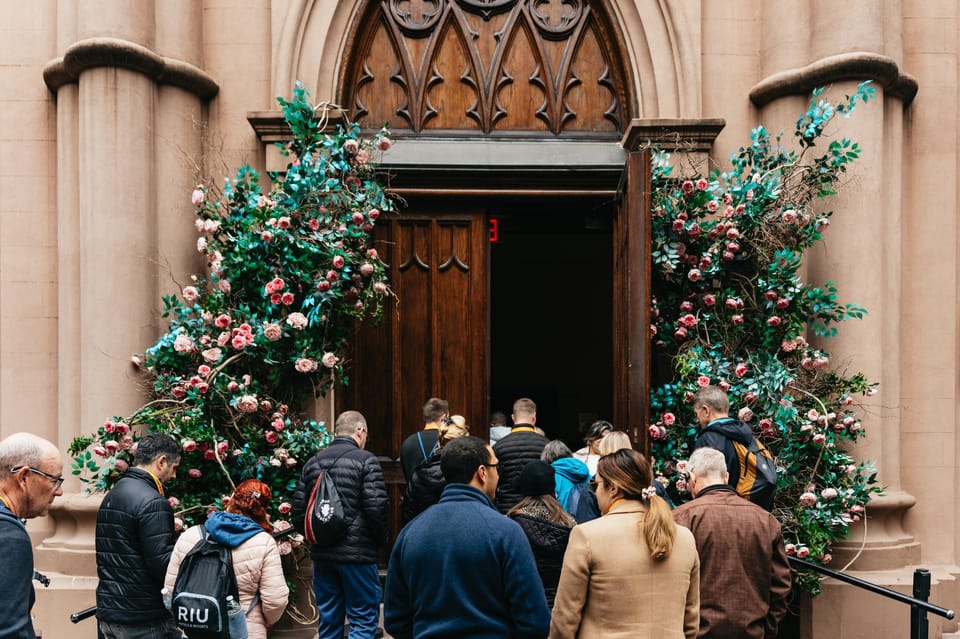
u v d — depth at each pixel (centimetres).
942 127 486
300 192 420
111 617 291
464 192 493
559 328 1139
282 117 459
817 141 453
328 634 371
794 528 419
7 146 471
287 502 402
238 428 410
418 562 214
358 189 437
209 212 429
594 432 434
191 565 263
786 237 434
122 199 430
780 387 407
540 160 493
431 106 503
